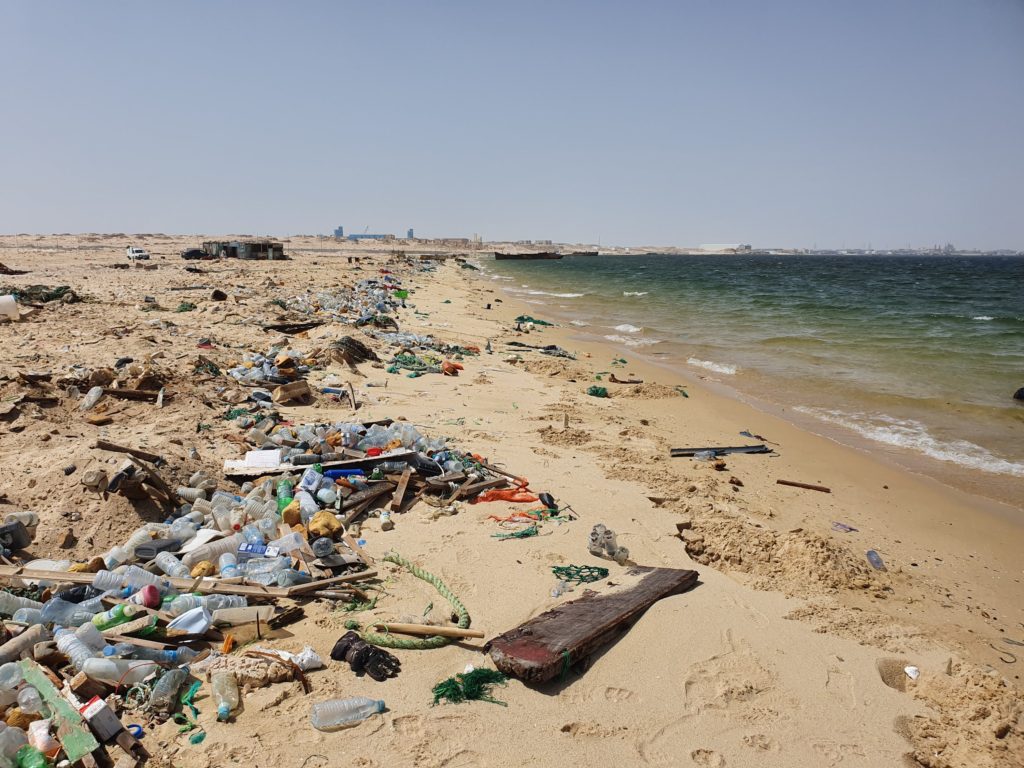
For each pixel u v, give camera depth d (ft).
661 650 15.76
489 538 21.11
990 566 22.30
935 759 12.75
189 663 14.01
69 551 17.92
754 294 146.00
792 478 30.27
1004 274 275.18
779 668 15.40
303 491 22.26
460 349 56.18
